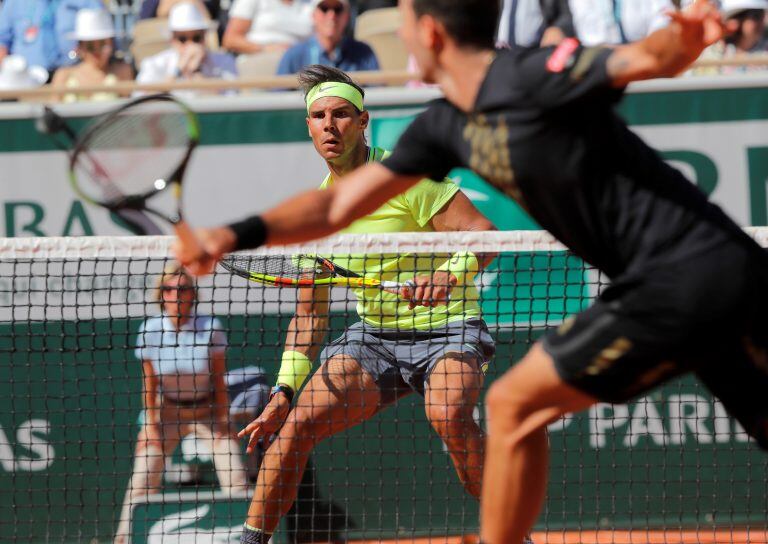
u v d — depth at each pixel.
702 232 7.76
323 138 13.45
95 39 22.64
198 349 16.72
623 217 7.77
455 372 12.86
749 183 18.12
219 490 16.69
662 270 7.71
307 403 13.20
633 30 21.09
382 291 13.52
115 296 17.39
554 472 17.92
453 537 17.39
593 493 17.91
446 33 7.90
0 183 18.02
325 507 17.77
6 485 17.88
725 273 7.70
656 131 18.20
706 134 18.17
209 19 24.61
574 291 17.61
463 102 8.03
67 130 8.97
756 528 17.81
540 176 7.74
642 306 7.79
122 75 23.12
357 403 13.26
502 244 12.90
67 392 17.69
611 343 7.94
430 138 8.47
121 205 8.51
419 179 8.71
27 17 24.41
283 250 13.34
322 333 13.88
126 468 17.67
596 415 17.09
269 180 18.09
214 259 8.32
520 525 8.70
